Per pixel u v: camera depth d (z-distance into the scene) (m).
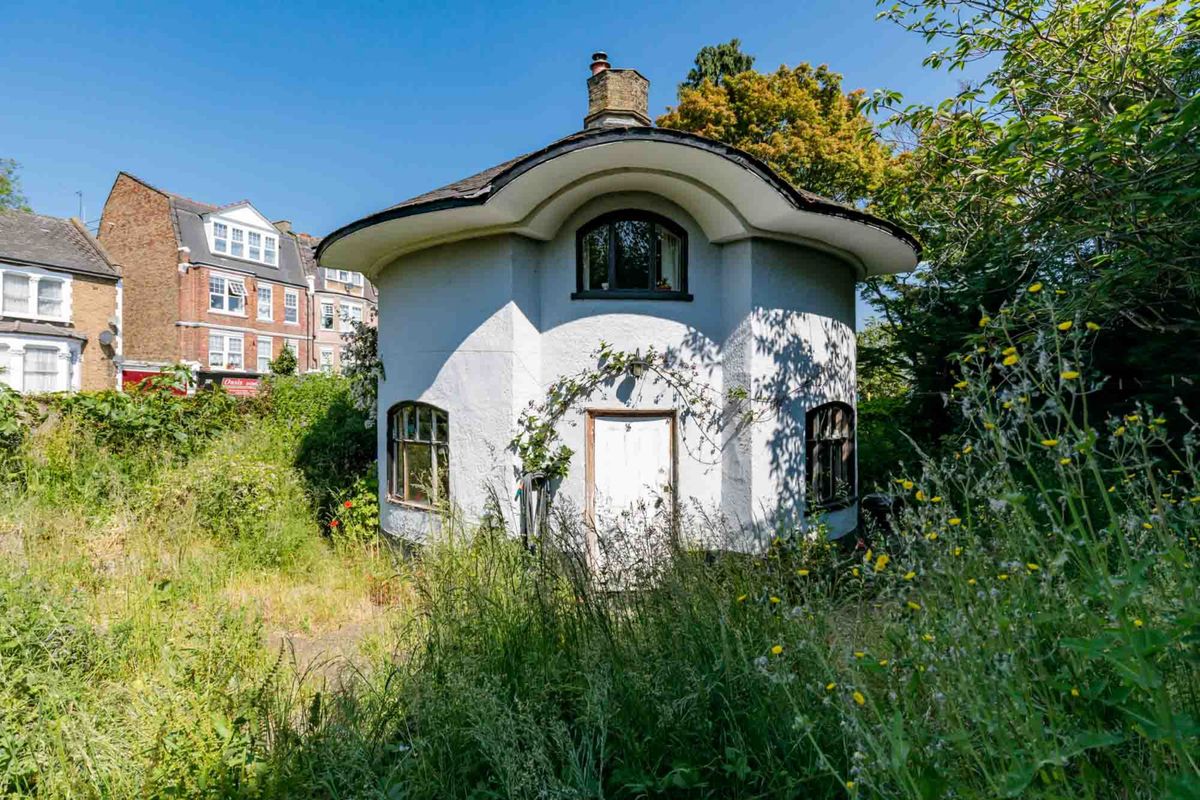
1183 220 4.74
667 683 3.02
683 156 6.16
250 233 33.03
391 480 8.41
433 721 3.02
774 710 2.72
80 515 7.45
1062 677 2.03
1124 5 4.95
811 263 7.87
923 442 11.68
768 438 7.16
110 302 25.08
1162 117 4.68
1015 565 2.19
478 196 6.26
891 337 13.50
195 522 7.44
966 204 6.41
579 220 7.21
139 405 10.95
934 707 2.15
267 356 33.28
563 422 7.19
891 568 2.82
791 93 17.34
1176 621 1.65
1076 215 5.69
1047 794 1.67
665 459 7.18
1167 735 1.46
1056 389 2.18
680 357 7.21
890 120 6.58
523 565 4.91
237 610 5.34
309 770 2.87
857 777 1.99
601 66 9.05
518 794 2.49
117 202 30.22
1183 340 6.42
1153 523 2.28
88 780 2.87
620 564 4.23
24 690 3.39
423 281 7.89
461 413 7.43
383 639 4.95
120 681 3.84
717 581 3.84
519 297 7.13
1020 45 5.61
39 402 9.80
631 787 2.56
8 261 21.84
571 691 3.28
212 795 2.76
